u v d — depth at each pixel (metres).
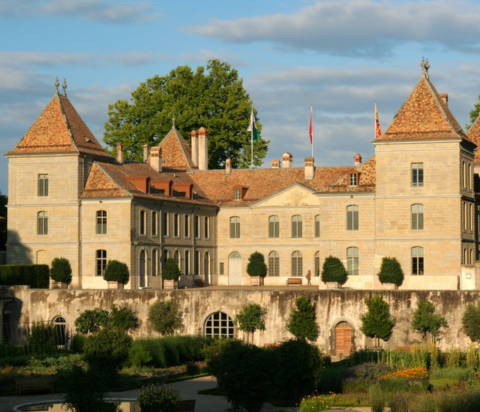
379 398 38.69
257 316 61.75
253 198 88.75
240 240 88.81
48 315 65.69
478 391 37.62
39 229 80.50
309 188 85.56
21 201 80.88
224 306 62.69
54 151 79.38
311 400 40.25
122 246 77.00
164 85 107.25
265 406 42.19
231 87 103.94
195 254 87.00
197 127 102.25
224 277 89.69
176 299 63.53
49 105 82.44
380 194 72.69
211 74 106.44
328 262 73.31
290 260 86.31
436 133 71.62
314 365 43.66
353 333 60.34
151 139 103.25
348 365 52.41
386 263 71.25
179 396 39.41
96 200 78.12
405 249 71.88
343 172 87.62
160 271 81.06
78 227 78.88
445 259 70.88
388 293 60.00
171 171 91.81
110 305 64.44
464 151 72.94
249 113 105.56
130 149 102.38
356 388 44.19
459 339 58.16
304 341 44.31
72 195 79.12
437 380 44.59
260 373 38.66
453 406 36.03
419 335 58.97
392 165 72.56
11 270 70.06
